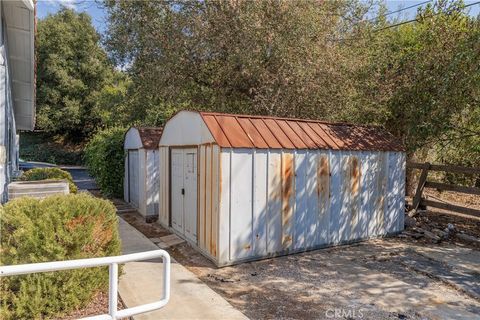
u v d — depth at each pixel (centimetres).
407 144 823
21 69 685
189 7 957
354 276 474
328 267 511
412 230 723
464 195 1076
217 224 507
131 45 1020
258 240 535
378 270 499
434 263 532
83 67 2725
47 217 323
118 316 233
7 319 303
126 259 237
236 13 844
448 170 780
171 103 1118
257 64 844
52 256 321
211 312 355
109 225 366
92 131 2725
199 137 568
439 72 718
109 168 1123
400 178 721
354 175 646
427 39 764
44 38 2662
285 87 837
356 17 932
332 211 617
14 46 598
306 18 793
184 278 450
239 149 515
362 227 659
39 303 313
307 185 584
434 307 383
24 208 327
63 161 2692
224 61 950
